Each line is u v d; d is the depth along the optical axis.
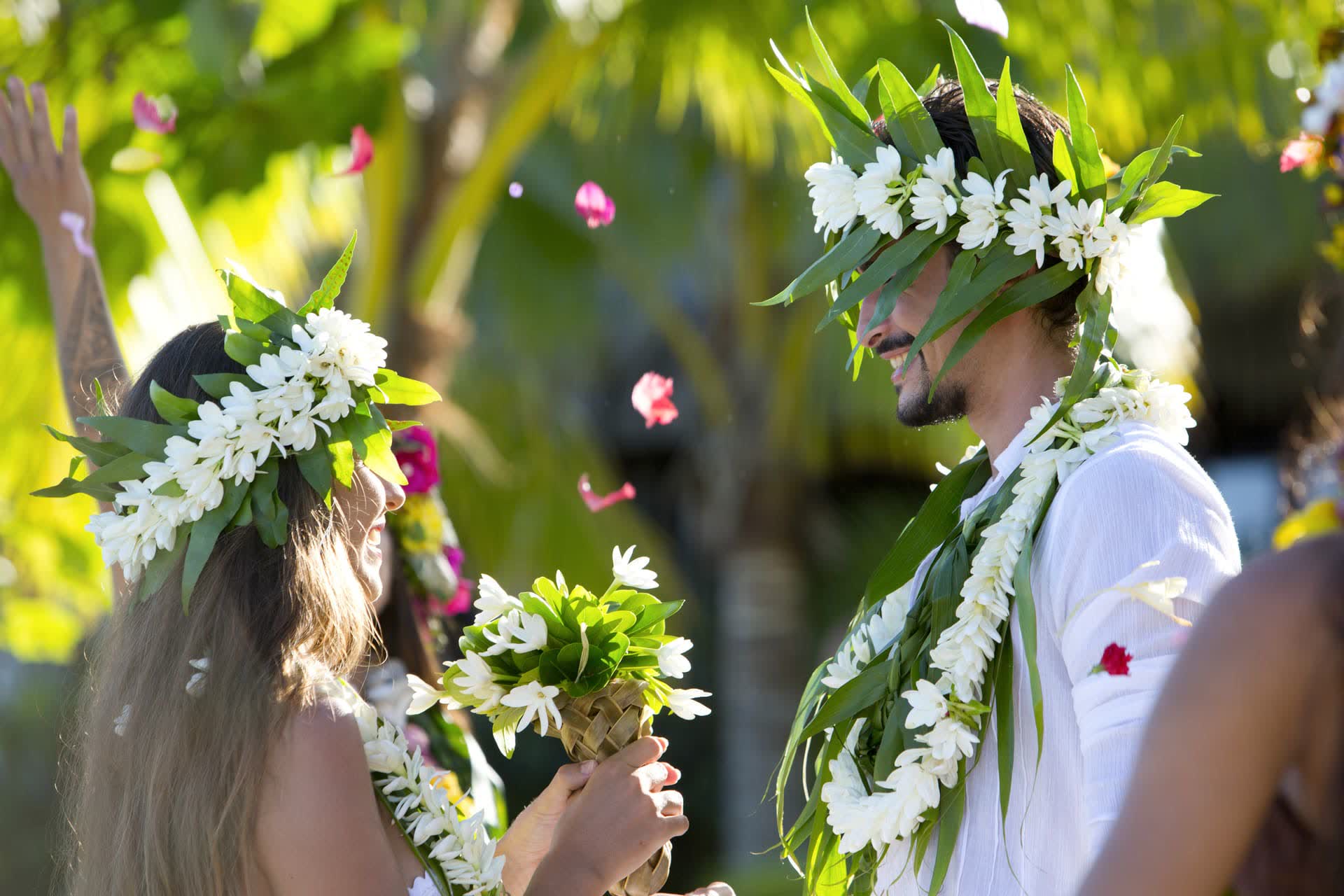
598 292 10.81
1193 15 5.68
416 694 2.38
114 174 5.25
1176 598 2.01
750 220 9.40
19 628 6.21
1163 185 2.38
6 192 5.23
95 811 2.19
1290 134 5.64
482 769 3.26
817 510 11.15
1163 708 1.49
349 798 2.07
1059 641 2.12
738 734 10.38
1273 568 1.47
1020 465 2.33
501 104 6.64
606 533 9.23
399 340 6.54
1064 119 2.55
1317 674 1.42
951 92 2.53
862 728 2.41
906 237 2.35
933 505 2.65
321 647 2.19
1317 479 2.22
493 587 2.45
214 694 2.07
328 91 5.45
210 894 2.02
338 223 6.82
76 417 3.05
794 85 2.49
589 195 3.60
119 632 2.23
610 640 2.41
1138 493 2.10
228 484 2.17
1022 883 2.15
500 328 9.66
